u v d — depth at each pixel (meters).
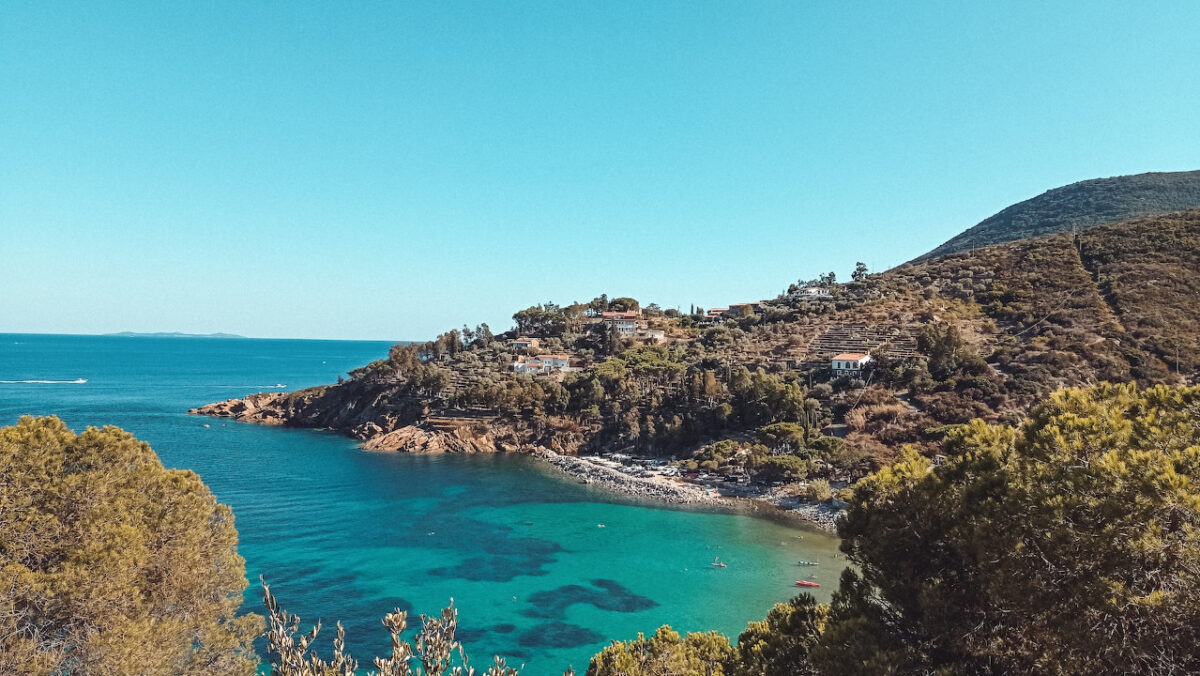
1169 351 100.00
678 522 83.31
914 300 161.12
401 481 105.81
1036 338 114.88
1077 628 15.05
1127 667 14.32
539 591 59.69
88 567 22.47
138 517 26.12
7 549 22.19
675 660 25.12
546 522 83.12
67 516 24.61
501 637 50.44
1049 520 16.09
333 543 72.25
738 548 72.50
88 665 21.70
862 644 17.70
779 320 174.88
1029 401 94.56
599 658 26.73
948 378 106.62
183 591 27.42
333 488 99.00
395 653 12.24
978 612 17.88
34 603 21.61
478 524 81.69
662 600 57.94
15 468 24.09
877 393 108.56
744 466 103.88
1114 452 16.22
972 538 17.39
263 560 65.81
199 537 28.88
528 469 118.56
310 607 54.53
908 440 95.62
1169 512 14.87
